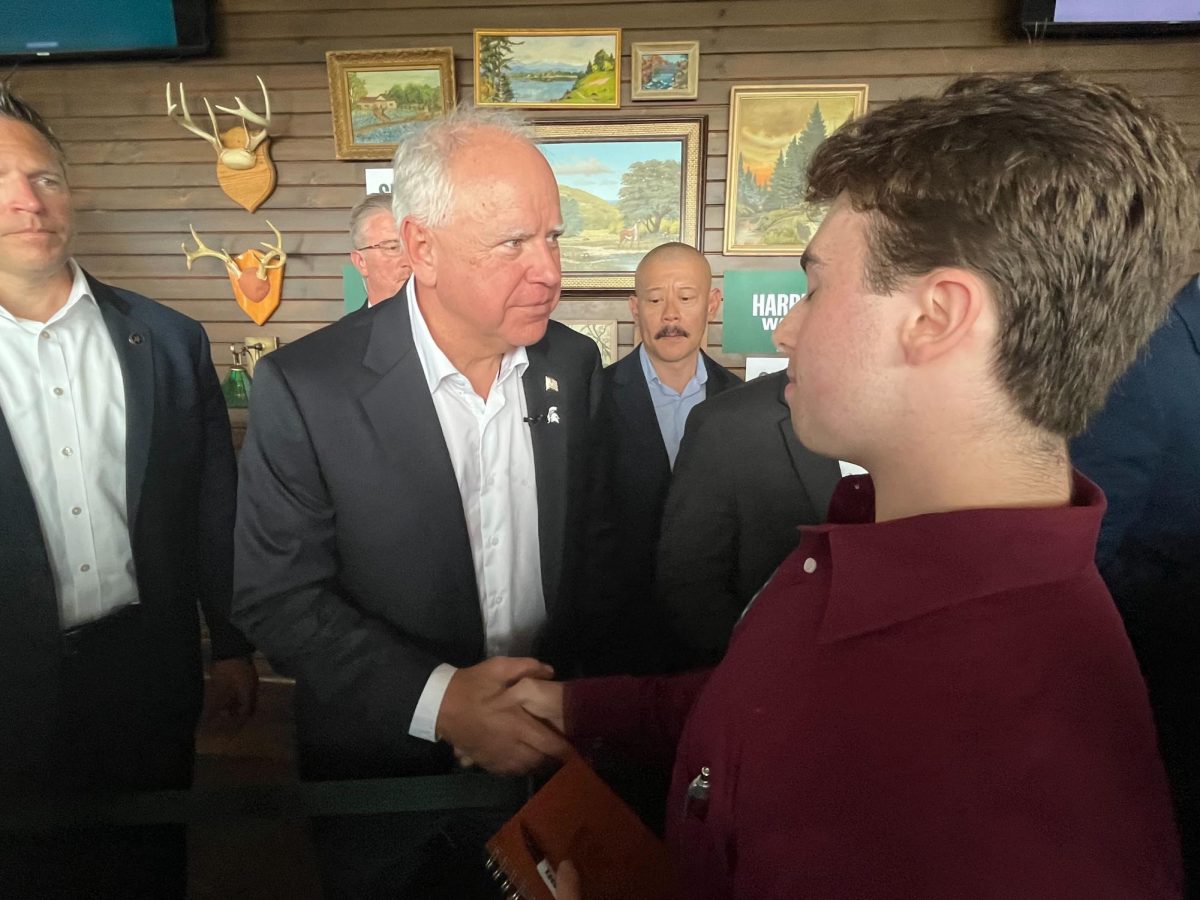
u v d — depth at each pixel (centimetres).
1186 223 47
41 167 127
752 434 133
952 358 47
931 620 46
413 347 112
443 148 100
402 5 279
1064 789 39
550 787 75
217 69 290
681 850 62
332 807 99
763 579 134
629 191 283
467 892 98
